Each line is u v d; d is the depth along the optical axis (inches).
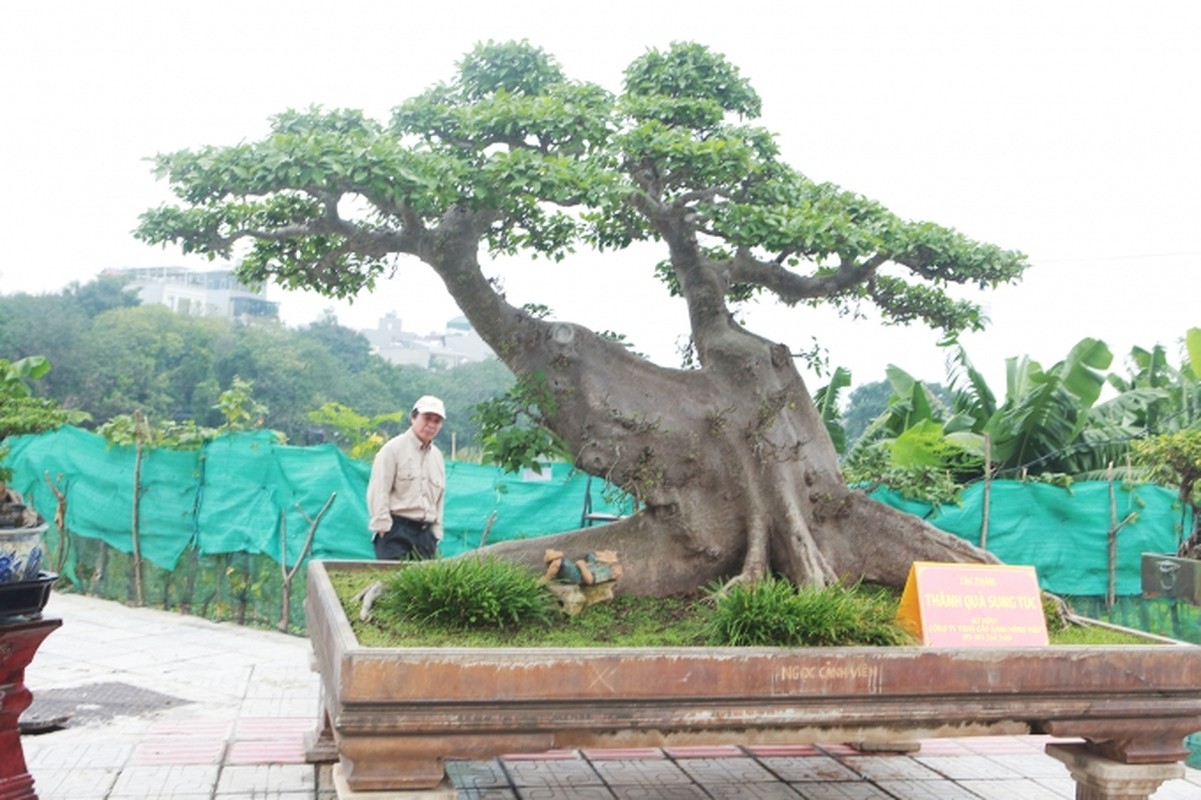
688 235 233.3
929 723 164.9
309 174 179.5
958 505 343.6
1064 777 225.1
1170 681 172.4
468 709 146.6
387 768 146.8
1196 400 479.8
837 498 218.8
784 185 222.8
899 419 484.4
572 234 232.7
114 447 423.5
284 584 368.2
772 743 160.9
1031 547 344.8
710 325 229.0
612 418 213.2
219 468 392.5
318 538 363.3
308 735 220.7
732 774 221.5
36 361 393.4
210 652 332.8
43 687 278.7
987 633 180.2
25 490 459.2
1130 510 347.6
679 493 211.8
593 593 195.0
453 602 174.6
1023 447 444.1
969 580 183.8
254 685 289.1
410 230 210.8
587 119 207.2
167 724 244.4
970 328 253.8
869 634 170.7
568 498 364.2
